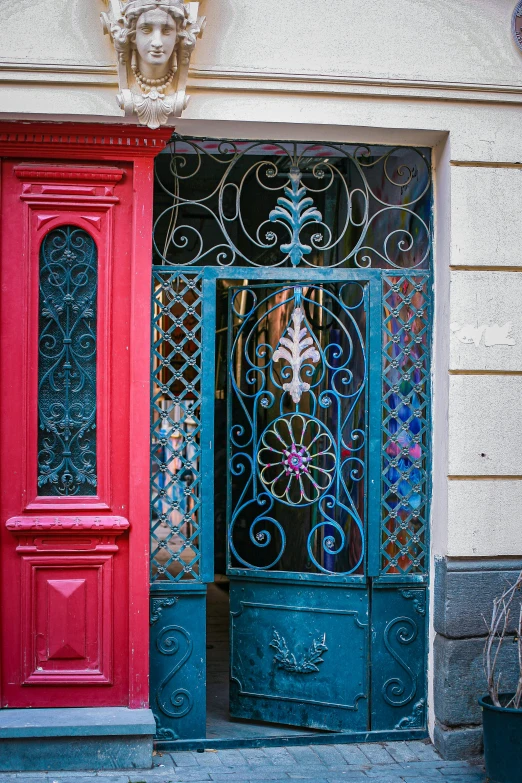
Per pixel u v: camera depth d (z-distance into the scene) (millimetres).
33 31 4207
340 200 5051
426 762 4402
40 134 4309
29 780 4066
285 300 4777
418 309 4738
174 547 9484
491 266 4520
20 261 4375
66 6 4227
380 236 4930
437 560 4598
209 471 4535
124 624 4438
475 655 4488
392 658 4680
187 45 4086
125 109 4180
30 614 4363
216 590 8680
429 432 4727
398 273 4688
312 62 4379
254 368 4797
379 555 4633
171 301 4551
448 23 4480
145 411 4395
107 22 4113
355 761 4391
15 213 4375
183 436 4598
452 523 4469
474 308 4508
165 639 4520
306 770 4262
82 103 4234
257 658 4824
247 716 4836
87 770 4211
